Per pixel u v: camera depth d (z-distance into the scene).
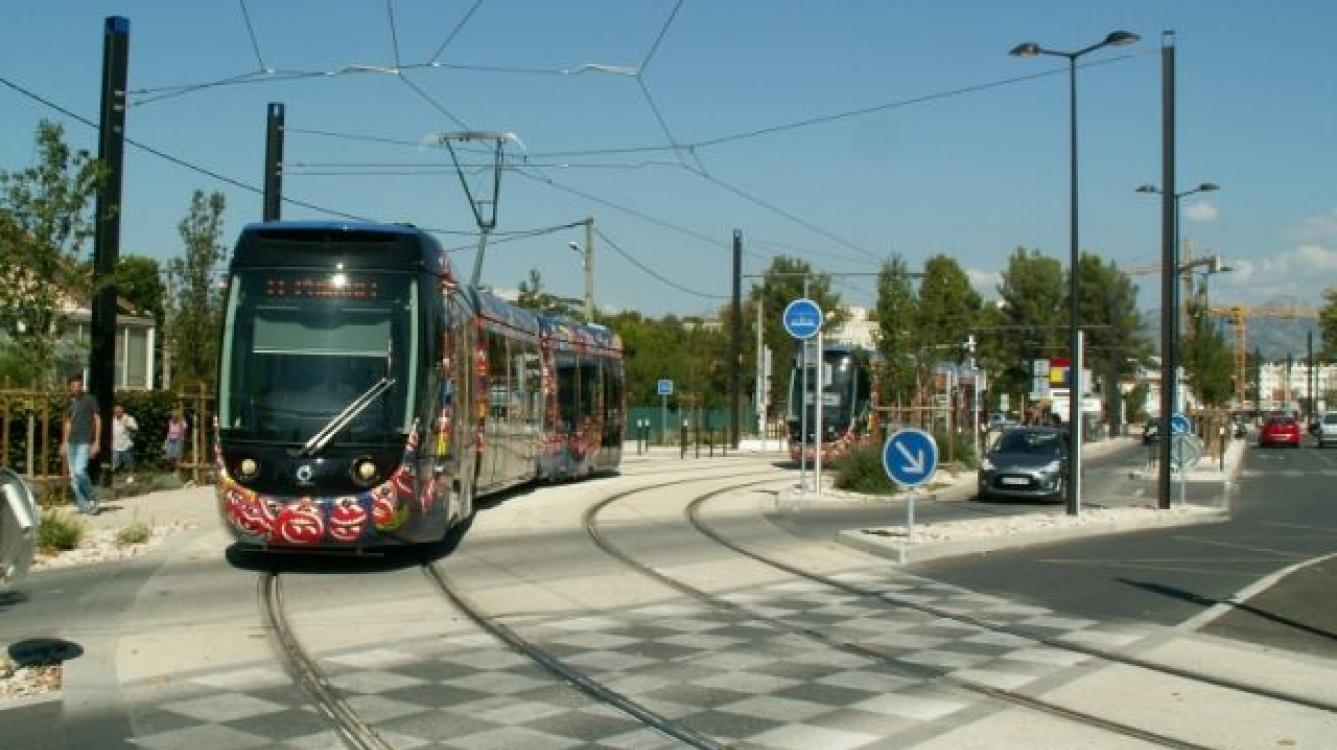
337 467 14.15
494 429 21.38
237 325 14.55
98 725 8.09
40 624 11.46
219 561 15.43
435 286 15.19
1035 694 9.32
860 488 28.14
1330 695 9.45
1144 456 60.12
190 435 29.09
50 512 16.72
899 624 12.20
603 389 31.39
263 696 8.89
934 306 45.53
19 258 19.36
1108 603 13.92
